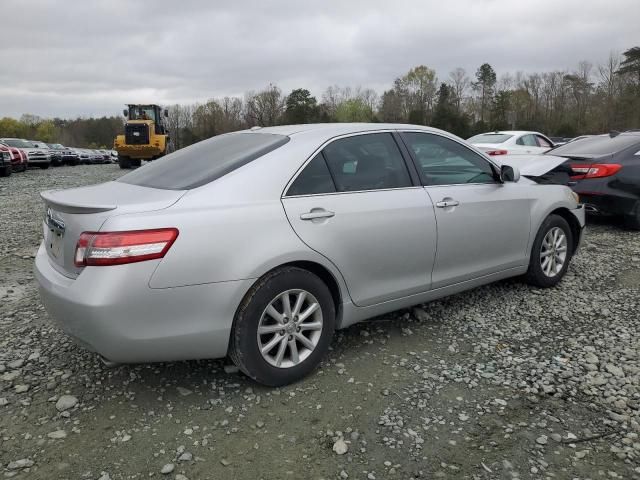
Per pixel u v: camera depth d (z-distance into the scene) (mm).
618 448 2588
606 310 4387
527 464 2471
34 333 3959
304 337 3213
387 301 3654
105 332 2656
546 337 3871
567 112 64812
